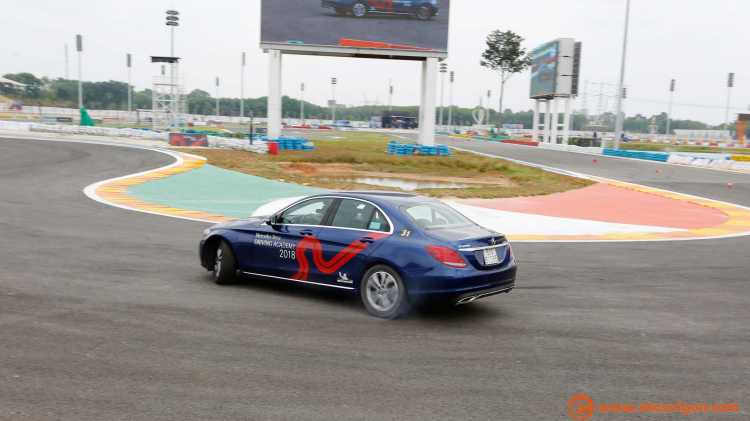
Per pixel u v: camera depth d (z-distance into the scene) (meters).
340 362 5.09
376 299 6.65
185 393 4.34
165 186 20.03
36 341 5.34
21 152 29.52
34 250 9.58
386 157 38.56
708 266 10.31
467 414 4.14
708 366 5.27
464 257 6.23
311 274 7.07
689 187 26.41
